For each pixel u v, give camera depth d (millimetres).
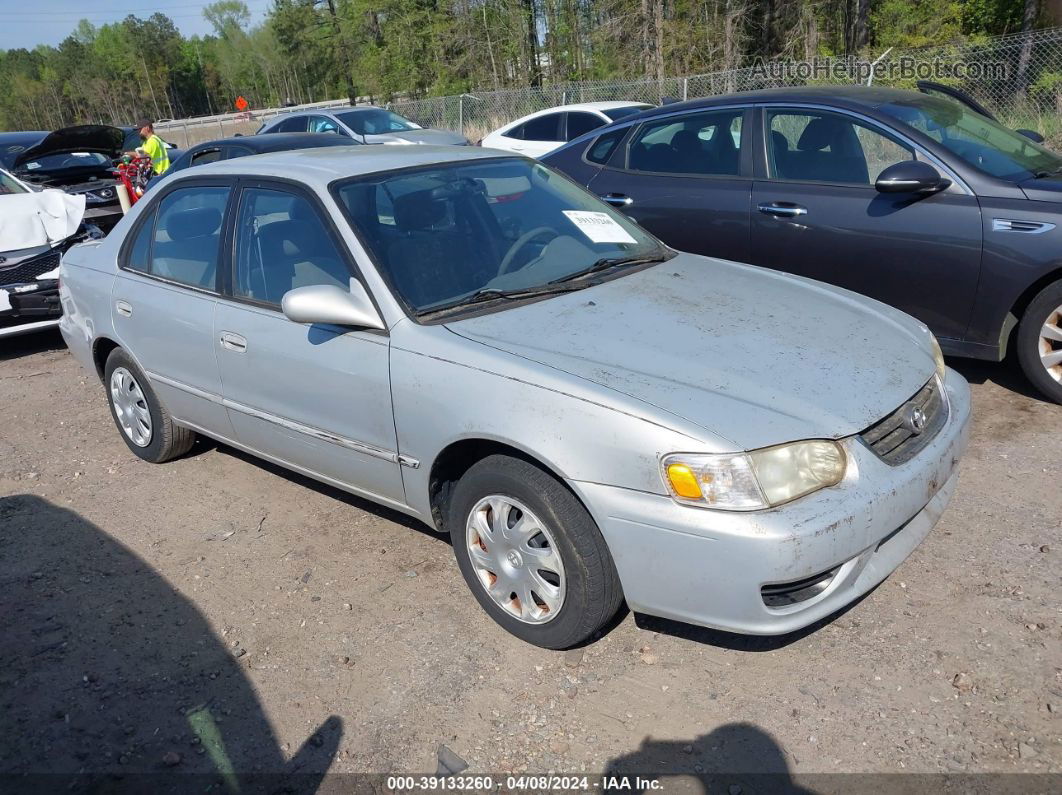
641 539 2551
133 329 4344
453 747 2611
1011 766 2369
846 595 2621
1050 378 4492
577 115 11945
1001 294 4430
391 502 3404
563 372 2738
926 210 4590
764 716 2629
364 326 3164
